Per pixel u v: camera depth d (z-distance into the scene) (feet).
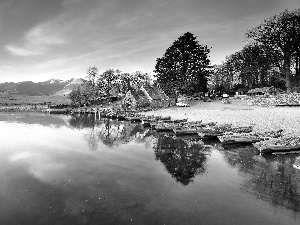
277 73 257.55
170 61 259.19
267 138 76.69
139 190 45.85
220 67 379.76
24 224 35.22
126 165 61.67
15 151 78.07
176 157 68.44
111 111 228.43
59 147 84.23
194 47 257.96
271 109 161.68
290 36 216.33
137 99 240.32
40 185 49.01
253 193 43.21
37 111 296.10
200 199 41.57
